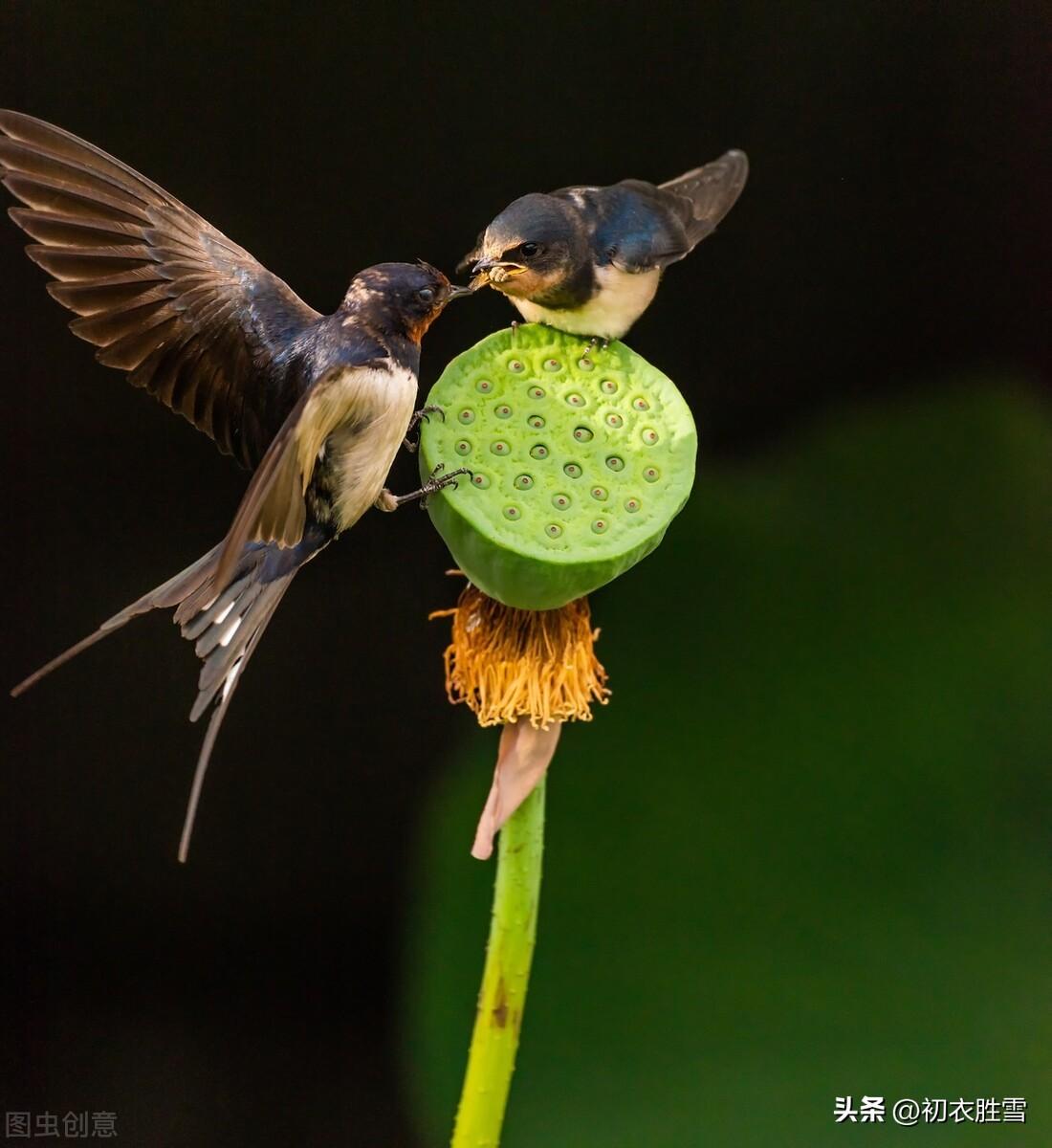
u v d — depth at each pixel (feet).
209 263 14.10
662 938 14.62
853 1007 14.56
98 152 14.06
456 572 14.07
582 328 14.07
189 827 13.73
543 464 13.98
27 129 14.01
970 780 14.67
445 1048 14.66
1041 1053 14.49
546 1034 14.58
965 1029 14.52
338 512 14.08
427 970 14.70
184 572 14.05
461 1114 14.05
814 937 14.61
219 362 14.10
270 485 13.79
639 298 14.12
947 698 14.73
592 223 14.15
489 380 14.03
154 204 14.08
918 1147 14.44
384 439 14.07
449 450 13.98
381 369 14.05
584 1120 14.53
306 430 13.89
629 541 13.96
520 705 14.03
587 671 14.06
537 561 13.93
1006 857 14.62
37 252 14.02
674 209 14.33
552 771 14.73
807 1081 14.51
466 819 14.79
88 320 14.05
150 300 14.07
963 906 14.60
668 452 14.01
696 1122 14.51
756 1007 14.58
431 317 14.14
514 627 14.05
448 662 14.07
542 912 14.65
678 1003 14.58
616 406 14.02
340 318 14.08
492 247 14.10
